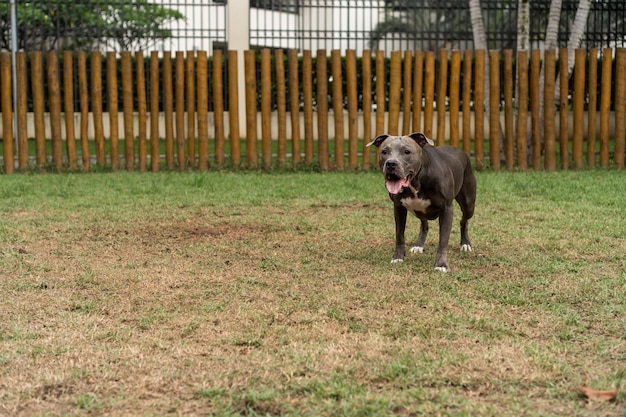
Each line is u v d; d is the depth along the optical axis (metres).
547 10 18.70
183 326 5.40
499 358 4.68
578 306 5.83
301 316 5.59
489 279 6.67
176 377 4.45
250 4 20.81
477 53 14.77
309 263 7.33
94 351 4.89
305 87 14.90
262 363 4.62
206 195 11.74
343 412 3.94
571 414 3.93
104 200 11.19
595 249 7.73
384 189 12.27
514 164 15.15
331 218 9.82
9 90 14.77
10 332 5.26
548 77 14.75
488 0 18.67
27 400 4.14
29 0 17.09
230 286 6.47
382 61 14.80
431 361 4.62
